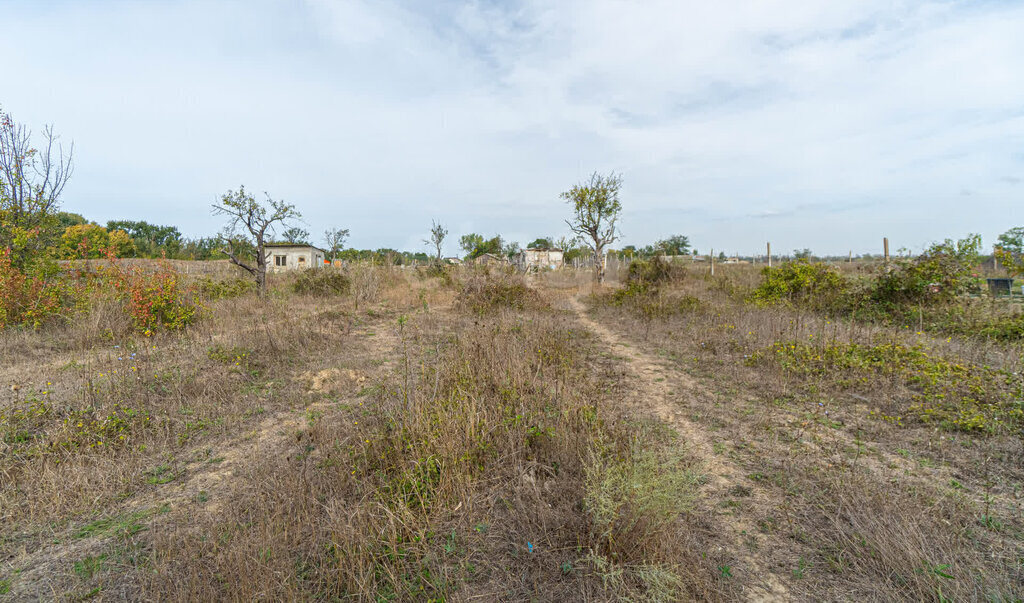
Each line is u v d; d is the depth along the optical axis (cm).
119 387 500
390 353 756
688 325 977
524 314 1202
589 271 3284
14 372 575
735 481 337
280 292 1423
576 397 438
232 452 397
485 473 327
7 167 970
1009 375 475
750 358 666
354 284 1507
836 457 367
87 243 994
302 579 236
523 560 251
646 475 263
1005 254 661
